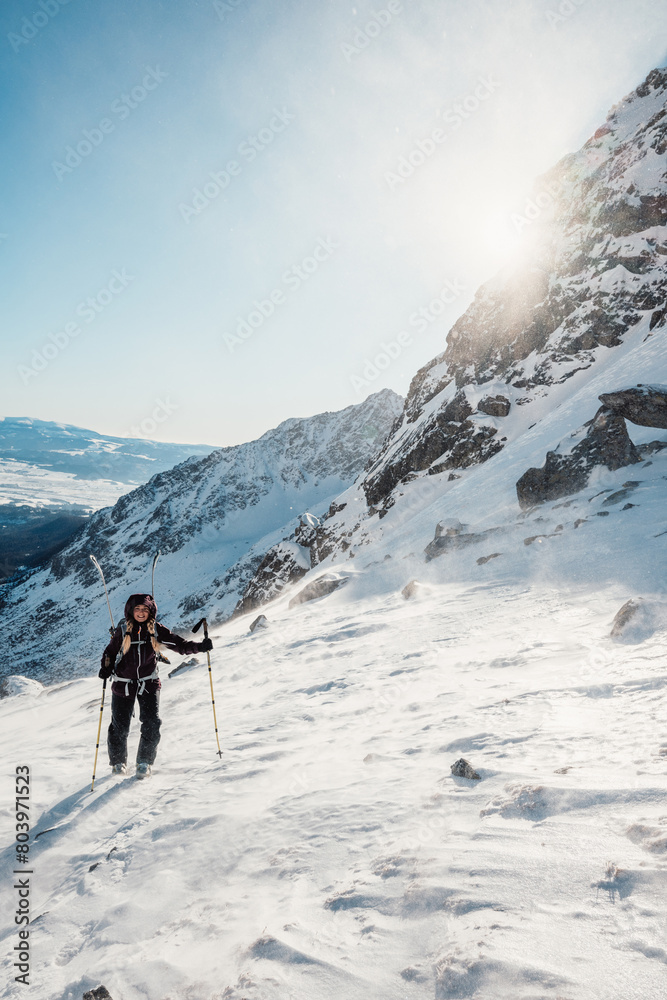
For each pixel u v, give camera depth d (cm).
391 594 1426
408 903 193
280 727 536
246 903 235
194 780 432
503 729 356
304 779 370
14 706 1634
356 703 560
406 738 398
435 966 157
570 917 161
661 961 134
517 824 226
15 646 18225
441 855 218
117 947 239
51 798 473
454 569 1434
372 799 298
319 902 214
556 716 362
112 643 518
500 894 181
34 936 270
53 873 342
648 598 569
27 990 225
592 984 133
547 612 750
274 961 184
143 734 486
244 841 297
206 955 206
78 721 945
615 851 187
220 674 998
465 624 829
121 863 322
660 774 236
